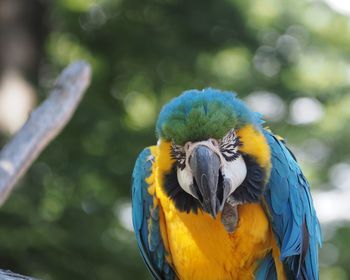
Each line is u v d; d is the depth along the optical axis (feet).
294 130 74.23
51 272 54.24
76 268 55.26
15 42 61.00
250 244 21.75
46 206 57.93
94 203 62.34
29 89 60.34
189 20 67.67
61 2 68.08
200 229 21.52
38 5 63.82
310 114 75.41
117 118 64.13
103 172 62.75
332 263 79.30
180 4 67.72
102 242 58.08
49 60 68.33
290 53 72.69
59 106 30.53
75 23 69.21
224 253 21.68
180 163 21.20
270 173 21.90
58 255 54.65
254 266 22.09
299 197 22.84
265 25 71.41
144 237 23.71
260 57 72.13
